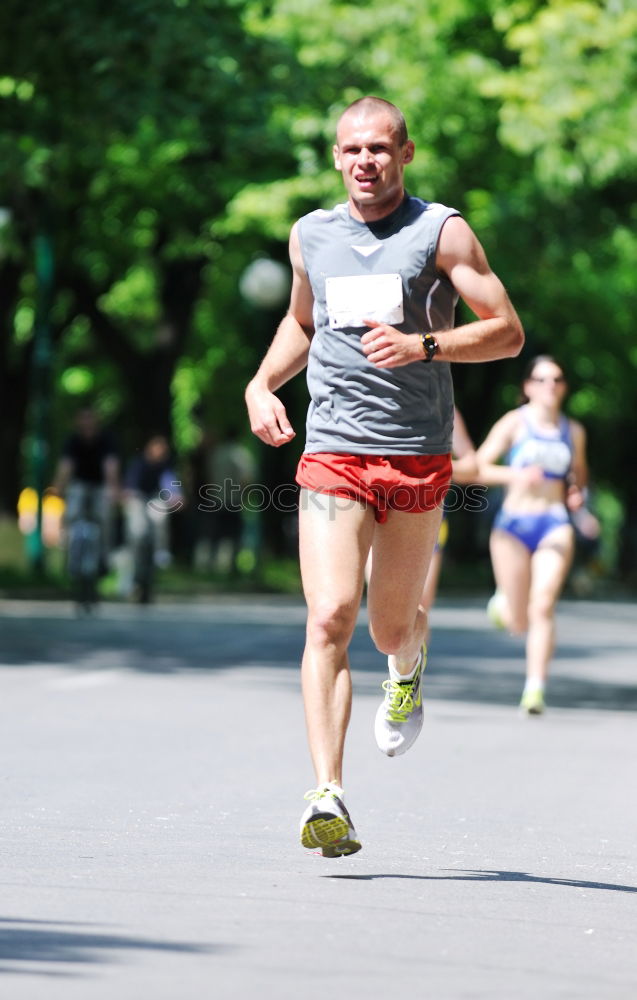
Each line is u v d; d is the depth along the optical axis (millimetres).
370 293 16422
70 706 30734
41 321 72438
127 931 12945
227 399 97750
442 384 16625
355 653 44812
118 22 43125
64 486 57844
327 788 15734
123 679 35969
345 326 16469
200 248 79312
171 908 13844
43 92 44812
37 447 72438
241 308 89875
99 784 21422
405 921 13727
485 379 96688
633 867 17000
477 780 23188
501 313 16344
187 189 73125
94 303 83125
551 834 18906
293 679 37000
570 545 31406
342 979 11695
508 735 28609
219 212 75250
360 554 16406
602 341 88750
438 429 16609
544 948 13023
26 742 25625
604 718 31672
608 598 95250
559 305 82625
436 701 34219
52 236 72250
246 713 30250
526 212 72250
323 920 13609
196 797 20516
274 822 18766
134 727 27844
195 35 43625
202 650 44125
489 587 92062
